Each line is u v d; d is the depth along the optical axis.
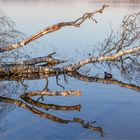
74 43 33.41
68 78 21.86
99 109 15.98
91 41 34.28
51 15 56.06
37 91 19.31
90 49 30.05
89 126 13.98
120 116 15.03
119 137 12.87
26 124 14.38
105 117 14.98
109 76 22.41
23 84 20.72
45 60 24.14
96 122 14.41
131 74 22.86
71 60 26.02
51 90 19.38
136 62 25.59
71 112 15.73
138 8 67.56
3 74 22.23
